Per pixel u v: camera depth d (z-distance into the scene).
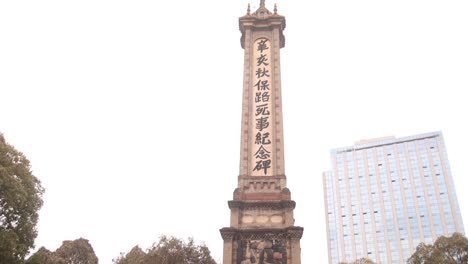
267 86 52.56
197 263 49.69
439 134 167.12
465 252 43.53
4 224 34.69
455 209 152.12
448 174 158.88
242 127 49.59
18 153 38.03
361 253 157.62
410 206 158.50
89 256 56.44
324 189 179.75
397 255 152.12
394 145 172.25
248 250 41.41
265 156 47.69
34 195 37.41
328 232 169.62
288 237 41.66
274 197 44.56
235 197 44.38
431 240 150.00
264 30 57.59
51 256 51.12
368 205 165.12
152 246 49.72
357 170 173.75
